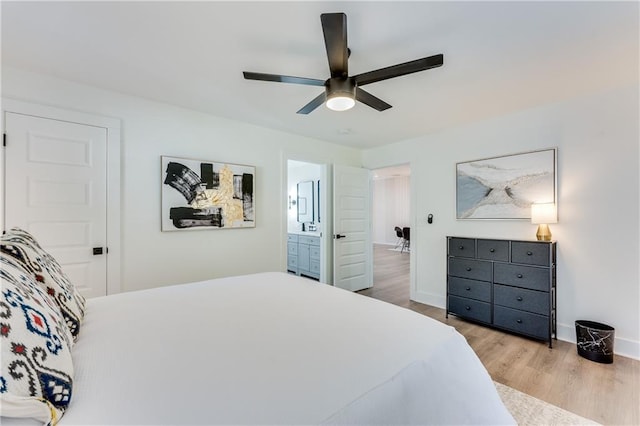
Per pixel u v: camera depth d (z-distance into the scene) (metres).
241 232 3.32
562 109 2.68
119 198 2.53
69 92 2.31
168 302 1.59
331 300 1.62
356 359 0.98
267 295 1.72
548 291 2.58
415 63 1.57
